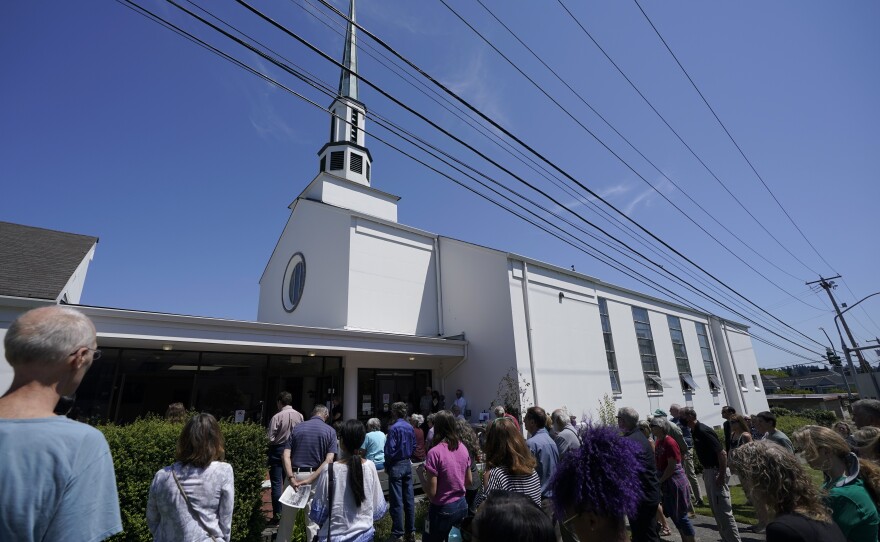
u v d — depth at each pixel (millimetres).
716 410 21828
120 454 4719
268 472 7148
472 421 12789
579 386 13922
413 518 6164
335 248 14586
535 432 4883
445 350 13148
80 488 1457
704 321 24453
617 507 1798
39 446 1414
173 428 5203
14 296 7223
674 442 5660
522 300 13289
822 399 29750
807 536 1980
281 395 7129
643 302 19922
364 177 18859
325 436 5504
